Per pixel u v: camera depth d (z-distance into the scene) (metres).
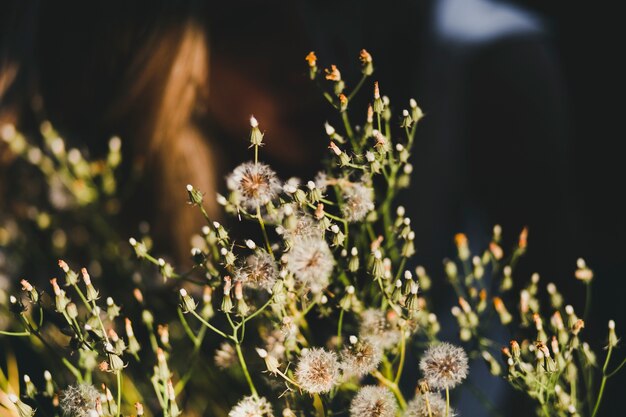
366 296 0.46
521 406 0.54
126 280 0.56
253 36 0.54
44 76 0.57
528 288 0.48
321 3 0.55
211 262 0.46
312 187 0.42
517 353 0.42
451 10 0.63
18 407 0.43
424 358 0.43
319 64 0.55
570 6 1.68
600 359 0.58
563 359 0.43
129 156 0.58
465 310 0.46
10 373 0.48
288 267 0.42
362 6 0.57
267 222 0.44
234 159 0.57
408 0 0.60
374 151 0.44
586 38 1.70
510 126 0.62
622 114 1.70
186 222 0.59
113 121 0.57
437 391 0.44
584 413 0.49
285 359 0.44
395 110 0.60
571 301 0.61
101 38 0.54
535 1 1.69
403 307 0.43
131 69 0.54
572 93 1.73
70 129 0.59
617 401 0.88
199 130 0.57
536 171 0.62
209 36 0.54
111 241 0.60
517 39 0.62
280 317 0.44
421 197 0.62
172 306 0.53
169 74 0.54
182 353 0.51
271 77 0.54
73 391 0.43
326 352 0.44
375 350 0.43
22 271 0.61
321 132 0.56
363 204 0.44
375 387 0.43
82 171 0.59
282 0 0.53
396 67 0.59
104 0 0.53
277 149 0.56
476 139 0.62
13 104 0.59
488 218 0.64
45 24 0.55
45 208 0.64
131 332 0.44
